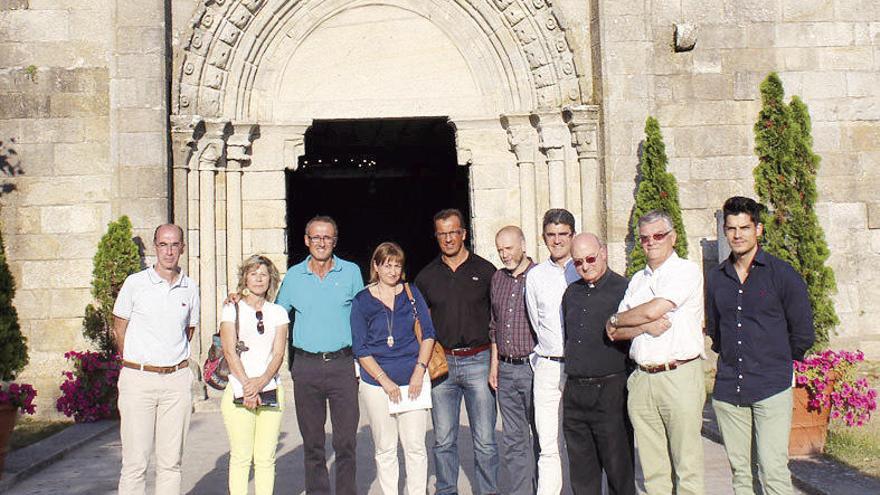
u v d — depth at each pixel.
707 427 10.24
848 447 9.06
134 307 6.95
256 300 6.95
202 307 13.27
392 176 25.45
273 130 13.98
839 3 14.22
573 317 6.46
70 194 13.00
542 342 6.90
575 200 13.98
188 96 13.27
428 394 7.14
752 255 6.14
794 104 9.80
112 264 12.17
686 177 13.85
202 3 13.27
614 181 13.36
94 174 13.03
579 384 6.41
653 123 12.67
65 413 11.80
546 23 13.98
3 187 12.95
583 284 6.48
